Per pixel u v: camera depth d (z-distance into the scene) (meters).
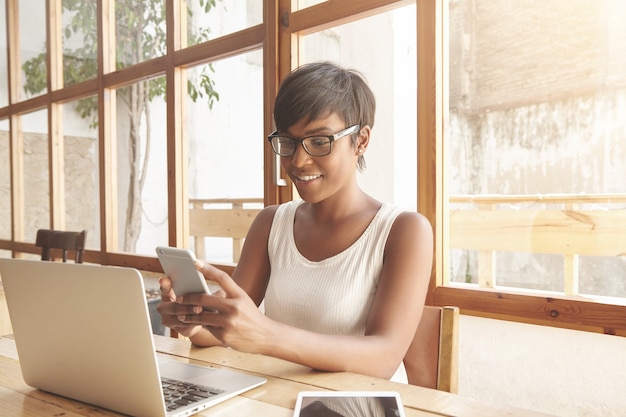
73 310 0.76
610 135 1.96
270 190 2.14
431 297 1.69
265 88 2.13
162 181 2.83
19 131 3.95
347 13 1.85
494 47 2.12
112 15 3.07
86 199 3.38
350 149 1.10
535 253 2.05
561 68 2.04
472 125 2.08
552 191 2.05
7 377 0.96
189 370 0.94
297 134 1.06
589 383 1.55
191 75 2.61
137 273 0.68
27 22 3.82
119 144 3.05
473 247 2.05
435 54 1.65
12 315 0.86
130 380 0.73
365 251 1.13
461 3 2.05
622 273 1.90
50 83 3.51
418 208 1.71
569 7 1.98
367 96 1.12
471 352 1.81
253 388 0.85
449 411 0.74
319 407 0.74
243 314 0.80
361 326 1.12
